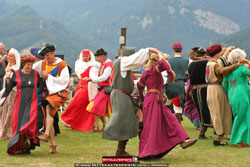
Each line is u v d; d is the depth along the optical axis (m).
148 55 13.38
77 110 21.20
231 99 15.98
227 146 16.14
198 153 14.55
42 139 13.97
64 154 14.41
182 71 20.95
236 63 16.16
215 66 16.59
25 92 14.20
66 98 14.77
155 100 13.35
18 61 16.91
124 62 13.41
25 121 13.89
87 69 21.53
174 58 20.97
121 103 13.45
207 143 16.88
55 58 15.34
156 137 13.09
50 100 14.26
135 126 13.68
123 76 13.54
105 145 16.52
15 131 13.97
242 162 13.00
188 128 22.08
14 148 14.05
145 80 13.72
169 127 13.23
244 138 15.78
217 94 16.45
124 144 13.60
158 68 13.36
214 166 12.40
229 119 16.42
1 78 22.22
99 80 19.27
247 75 15.82
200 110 18.05
